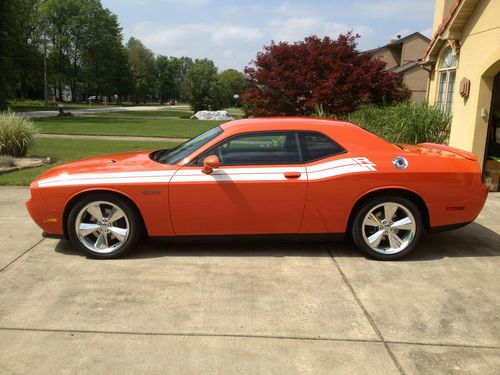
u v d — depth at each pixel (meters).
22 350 3.15
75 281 4.30
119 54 97.62
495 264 4.82
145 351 3.15
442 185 4.82
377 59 17.12
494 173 8.66
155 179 4.72
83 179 4.77
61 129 26.48
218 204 4.73
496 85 8.63
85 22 90.25
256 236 4.88
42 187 4.78
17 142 12.69
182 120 44.34
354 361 3.05
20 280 4.32
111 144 17.59
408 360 3.07
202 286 4.20
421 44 39.69
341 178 4.72
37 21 75.69
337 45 16.67
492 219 6.62
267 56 17.28
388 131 11.52
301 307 3.80
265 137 4.88
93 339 3.29
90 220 4.89
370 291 4.12
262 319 3.60
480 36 8.65
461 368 2.99
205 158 4.81
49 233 4.92
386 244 4.98
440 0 15.16
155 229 4.82
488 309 3.81
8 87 41.84
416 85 34.47
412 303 3.90
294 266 4.70
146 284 4.23
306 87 16.31
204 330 3.43
